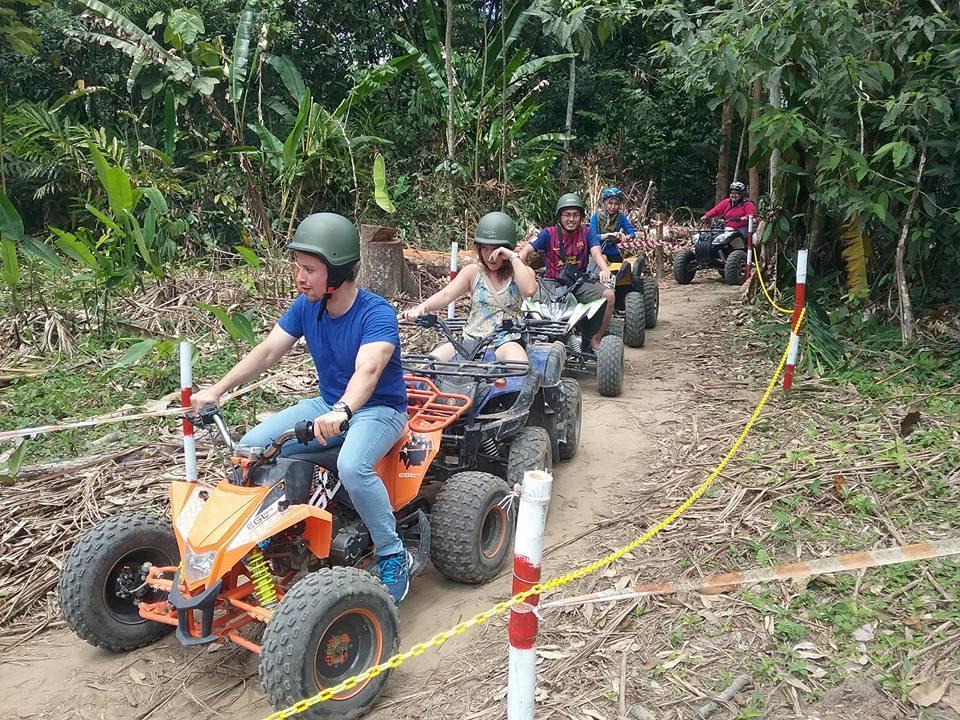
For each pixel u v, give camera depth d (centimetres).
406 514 379
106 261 717
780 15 678
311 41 1572
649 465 522
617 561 390
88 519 435
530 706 212
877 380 641
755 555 386
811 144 732
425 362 465
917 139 705
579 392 544
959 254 754
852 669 299
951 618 323
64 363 695
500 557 391
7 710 308
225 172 1166
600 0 771
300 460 315
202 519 298
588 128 2128
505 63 1488
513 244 502
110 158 998
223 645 344
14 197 1279
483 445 438
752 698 288
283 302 886
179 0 1256
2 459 500
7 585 387
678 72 904
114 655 341
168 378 644
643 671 305
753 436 547
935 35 688
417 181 1388
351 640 290
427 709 295
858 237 758
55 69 1295
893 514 418
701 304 1138
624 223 946
